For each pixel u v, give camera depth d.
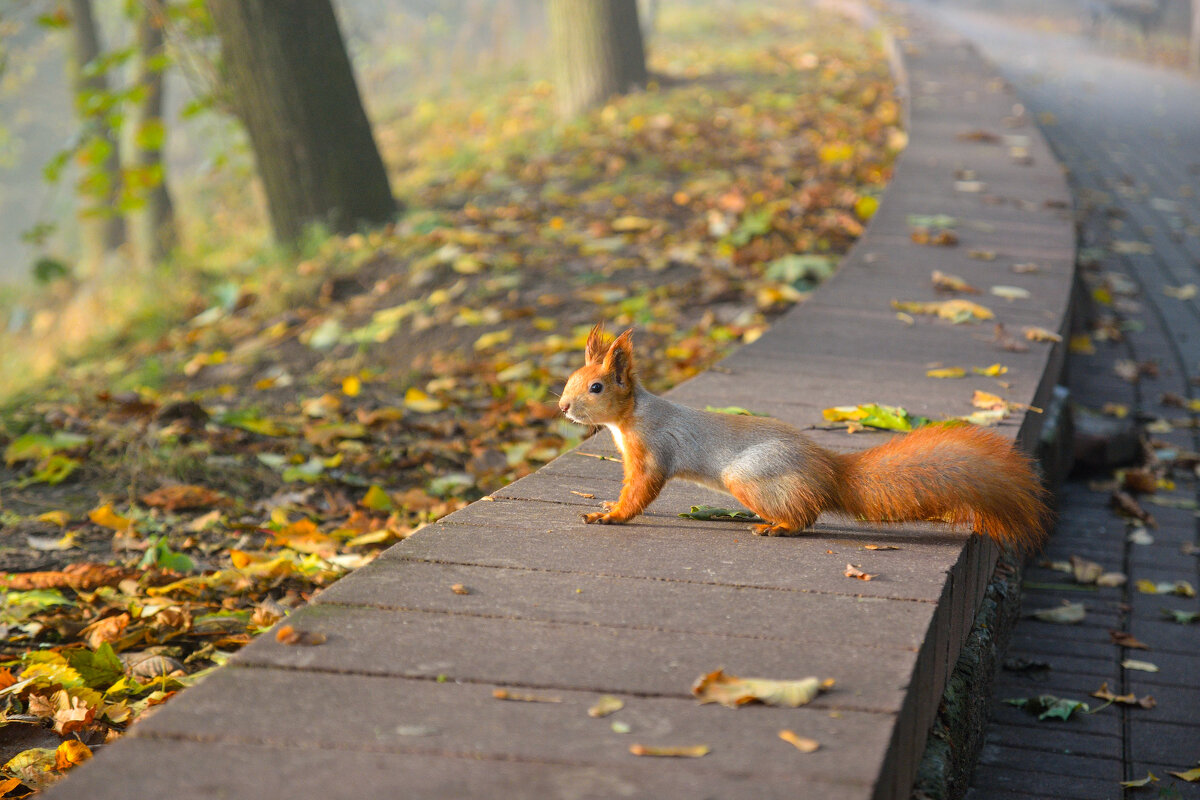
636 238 10.23
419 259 10.09
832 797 2.13
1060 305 7.17
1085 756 4.16
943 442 3.52
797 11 31.61
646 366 7.62
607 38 16.72
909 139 13.07
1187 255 11.58
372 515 5.49
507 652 2.73
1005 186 10.78
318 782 2.15
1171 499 6.57
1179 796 3.88
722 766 2.23
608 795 2.13
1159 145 17.11
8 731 3.44
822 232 10.01
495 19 32.34
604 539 3.55
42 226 13.26
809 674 2.64
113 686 3.68
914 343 6.27
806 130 14.17
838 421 4.87
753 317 8.29
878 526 3.72
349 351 8.61
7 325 17.23
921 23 26.94
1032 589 5.55
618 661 2.69
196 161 32.12
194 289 11.10
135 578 4.53
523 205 11.49
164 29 12.45
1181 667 4.81
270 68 11.02
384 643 2.76
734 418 3.68
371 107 24.06
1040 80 23.31
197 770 2.18
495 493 4.03
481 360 8.09
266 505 5.59
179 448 6.09
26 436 6.06
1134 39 31.77
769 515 3.57
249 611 4.34
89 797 2.08
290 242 11.33
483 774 2.19
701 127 14.03
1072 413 6.73
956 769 3.16
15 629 4.23
